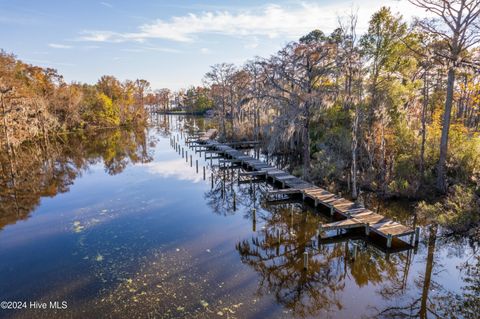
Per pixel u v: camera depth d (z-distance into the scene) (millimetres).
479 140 15055
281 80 20406
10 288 8258
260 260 9586
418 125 18344
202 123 62438
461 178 14070
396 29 18906
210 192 17516
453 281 8367
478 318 6836
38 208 14766
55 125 42750
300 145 24953
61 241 11070
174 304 7375
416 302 7492
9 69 35375
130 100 63375
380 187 15469
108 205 15109
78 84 55906
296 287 8156
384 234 10148
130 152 31734
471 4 12656
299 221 12977
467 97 24156
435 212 11805
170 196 16688
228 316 6922
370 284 8336
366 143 17266
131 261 9547
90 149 33594
